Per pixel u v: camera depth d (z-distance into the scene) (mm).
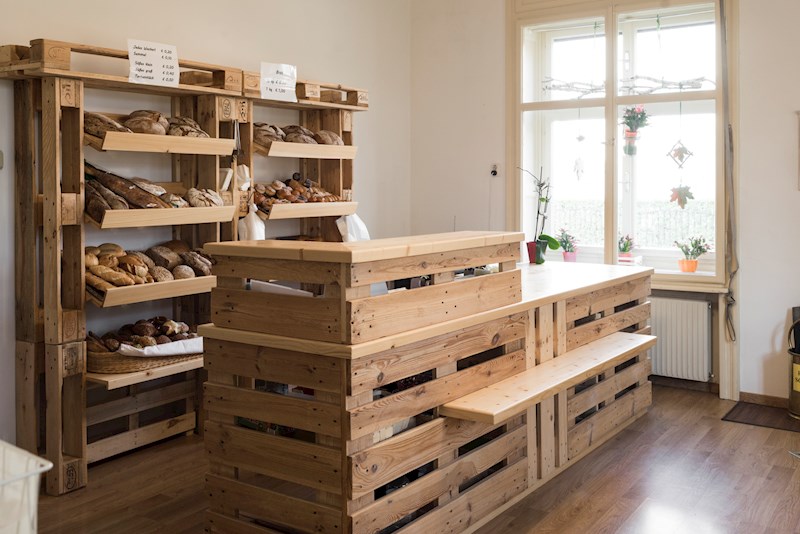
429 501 3062
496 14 6324
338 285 2713
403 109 6730
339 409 2715
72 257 3814
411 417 3049
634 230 5945
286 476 2895
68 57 3613
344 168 5582
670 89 5676
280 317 2865
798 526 3340
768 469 4027
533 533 3291
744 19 5262
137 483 3869
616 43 5824
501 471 3514
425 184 6789
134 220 3871
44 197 3688
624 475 3961
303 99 5062
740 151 5324
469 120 6520
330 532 2770
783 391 5242
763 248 5277
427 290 3045
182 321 4695
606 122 5883
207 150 4277
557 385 3492
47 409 3754
